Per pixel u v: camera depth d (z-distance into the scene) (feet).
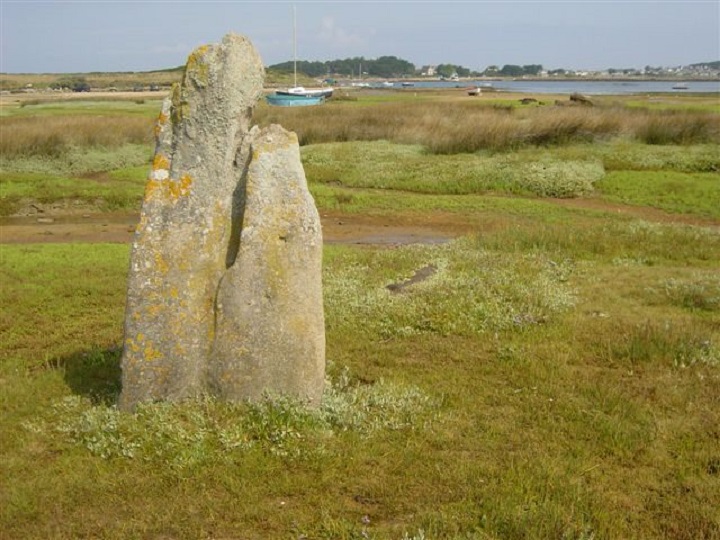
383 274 40.11
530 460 19.20
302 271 21.35
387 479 18.37
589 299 35.58
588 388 24.14
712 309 33.91
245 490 17.74
